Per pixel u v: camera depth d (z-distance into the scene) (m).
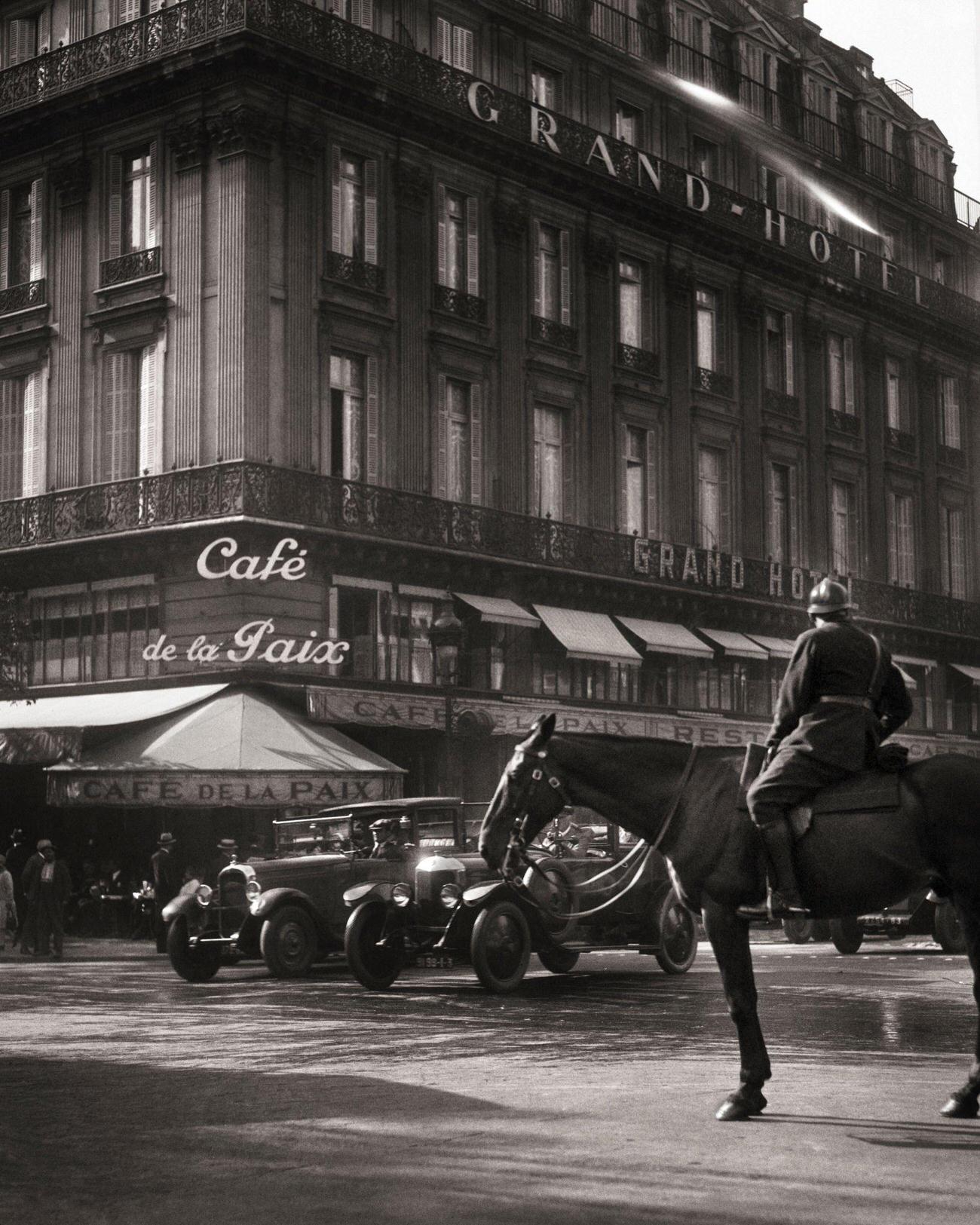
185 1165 7.60
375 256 33.47
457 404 35.16
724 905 8.77
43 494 33.69
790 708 8.70
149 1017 14.97
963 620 49.09
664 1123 8.45
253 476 30.30
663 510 39.81
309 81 31.86
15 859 29.86
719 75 43.56
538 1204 6.62
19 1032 13.75
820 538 44.56
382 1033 13.30
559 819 19.97
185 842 30.22
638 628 37.84
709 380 41.38
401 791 30.20
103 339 32.91
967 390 51.75
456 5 36.28
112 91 32.47
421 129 34.22
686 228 40.44
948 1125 8.29
